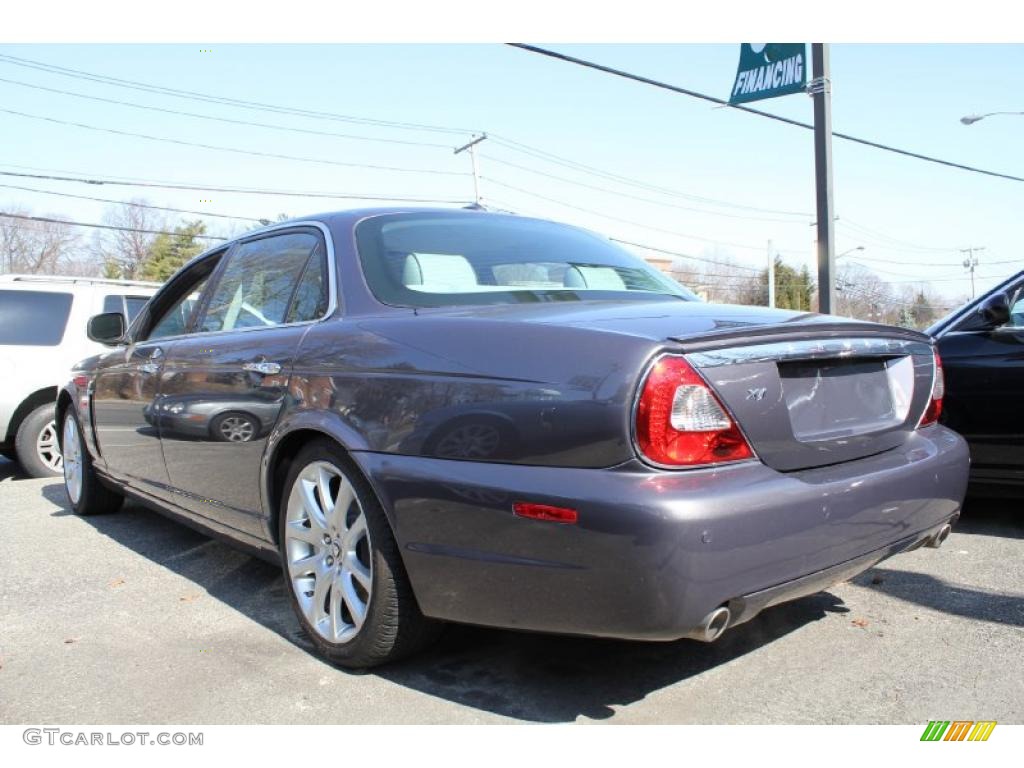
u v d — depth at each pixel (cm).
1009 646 301
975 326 450
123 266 5059
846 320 277
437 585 254
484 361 248
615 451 219
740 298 7300
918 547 293
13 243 4869
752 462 232
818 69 1220
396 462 259
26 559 447
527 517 228
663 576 212
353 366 283
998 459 439
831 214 1219
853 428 266
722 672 287
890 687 272
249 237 400
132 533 501
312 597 308
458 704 268
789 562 230
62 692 285
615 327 239
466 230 350
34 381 717
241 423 335
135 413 434
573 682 281
